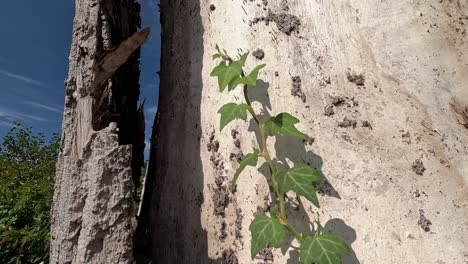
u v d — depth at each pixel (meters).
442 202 0.27
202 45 0.42
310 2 0.33
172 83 0.49
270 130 0.29
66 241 0.36
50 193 1.33
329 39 0.32
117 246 0.34
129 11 0.53
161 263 0.46
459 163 0.28
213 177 0.37
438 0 0.31
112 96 0.45
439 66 0.30
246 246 0.32
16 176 2.20
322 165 0.29
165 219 0.46
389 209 0.27
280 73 0.33
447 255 0.26
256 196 0.32
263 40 0.34
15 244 0.81
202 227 0.37
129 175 0.36
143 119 0.60
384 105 0.29
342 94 0.30
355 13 0.32
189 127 0.42
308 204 0.29
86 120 0.40
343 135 0.30
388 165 0.28
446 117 0.29
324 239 0.26
